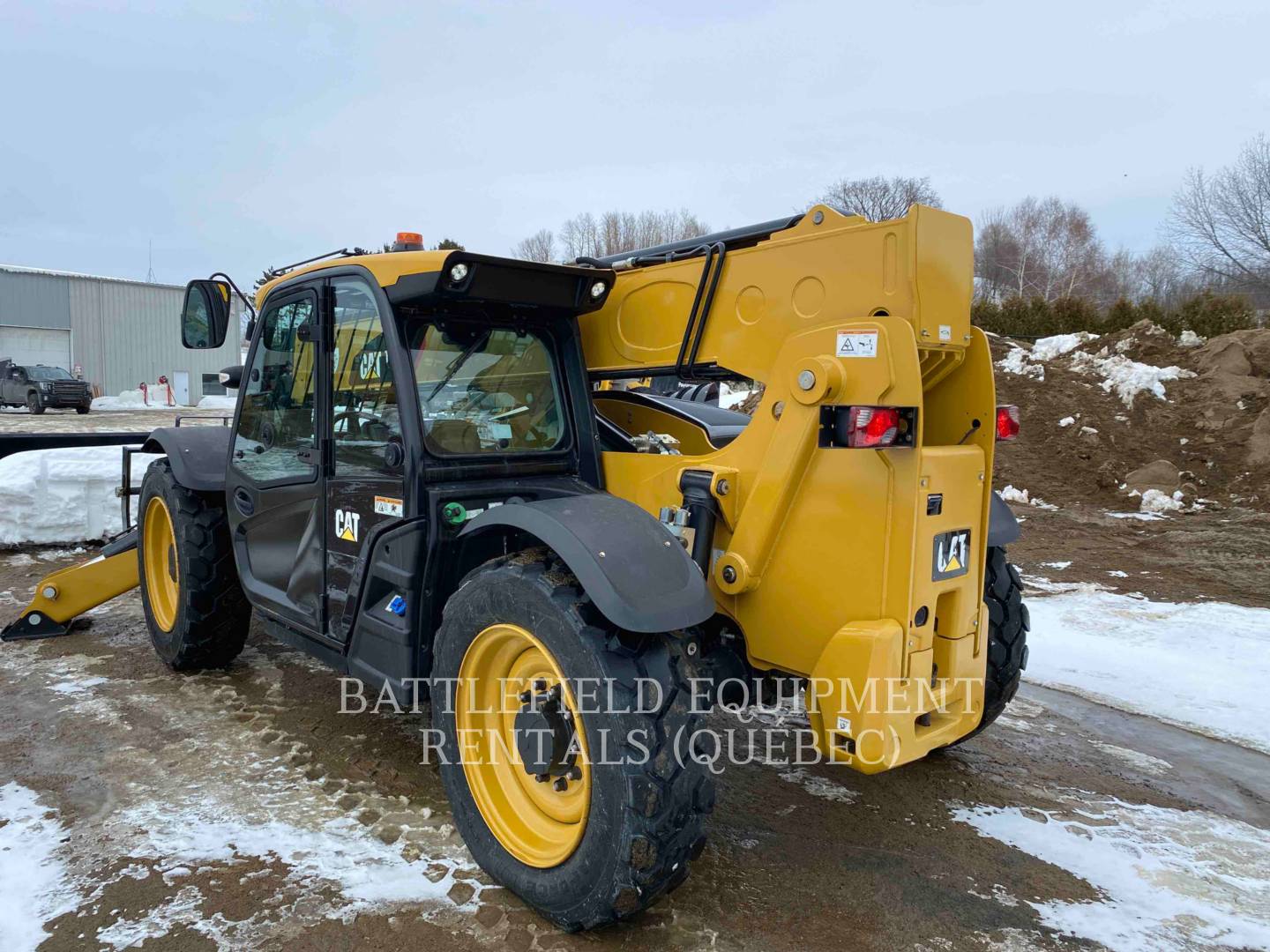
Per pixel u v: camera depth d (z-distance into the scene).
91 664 4.57
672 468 2.97
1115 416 11.00
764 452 2.69
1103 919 2.60
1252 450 9.79
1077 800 3.37
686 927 2.48
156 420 21.62
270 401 3.71
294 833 2.91
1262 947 2.49
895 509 2.41
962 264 2.57
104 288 36.56
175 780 3.28
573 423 3.30
